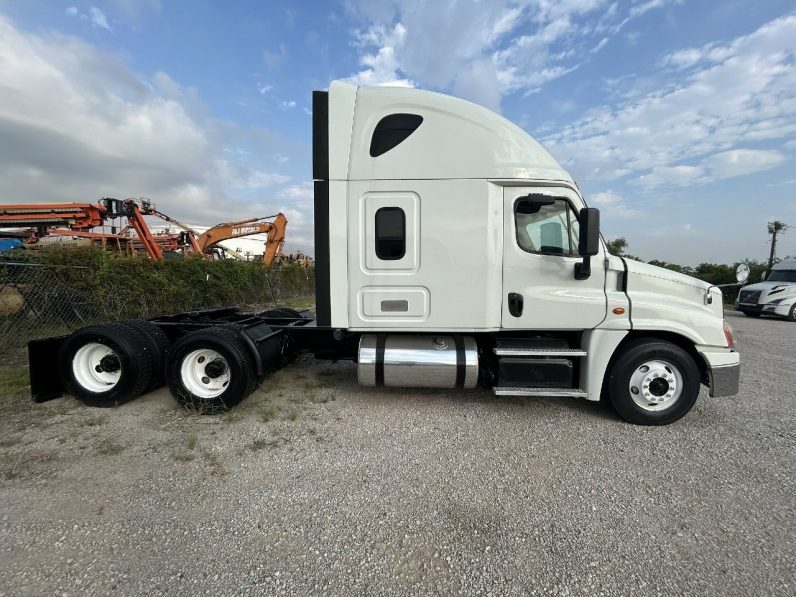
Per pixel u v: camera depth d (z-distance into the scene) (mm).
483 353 4230
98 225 13719
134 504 2438
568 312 3746
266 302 15133
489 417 3883
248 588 1819
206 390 3977
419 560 2012
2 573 1886
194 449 3164
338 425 3662
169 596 1766
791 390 4902
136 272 9039
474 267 3717
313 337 4820
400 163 3672
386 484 2695
